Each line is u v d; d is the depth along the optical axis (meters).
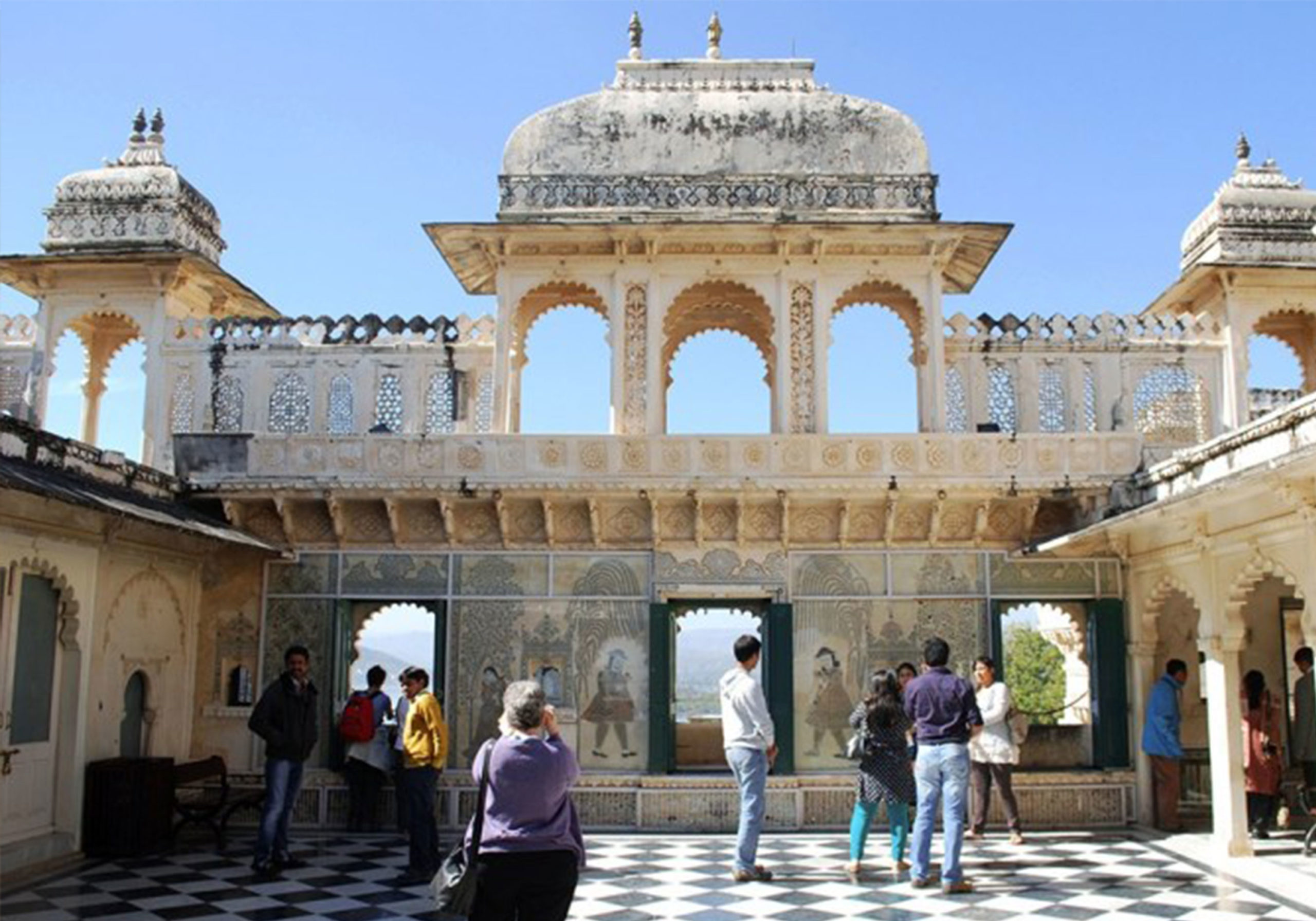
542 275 12.26
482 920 4.71
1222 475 9.64
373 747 11.00
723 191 12.16
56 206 13.05
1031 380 12.55
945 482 11.47
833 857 9.73
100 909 7.76
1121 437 11.75
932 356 12.05
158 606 11.22
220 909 7.78
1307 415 8.39
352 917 7.53
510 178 12.17
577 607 11.82
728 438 11.62
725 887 8.45
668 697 11.63
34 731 9.28
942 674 8.45
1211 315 13.36
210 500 11.82
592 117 12.62
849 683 11.67
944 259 12.13
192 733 11.74
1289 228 13.44
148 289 12.94
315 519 12.00
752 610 11.95
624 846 10.39
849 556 11.87
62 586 9.55
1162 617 12.44
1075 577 11.85
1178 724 11.13
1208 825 11.27
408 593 11.91
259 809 11.45
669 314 13.77
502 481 11.51
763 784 8.75
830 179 12.16
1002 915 7.48
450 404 12.67
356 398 12.68
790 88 12.83
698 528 11.73
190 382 12.80
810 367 12.07
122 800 9.71
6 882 8.57
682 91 12.81
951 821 8.20
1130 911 7.61
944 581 11.86
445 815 11.46
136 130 13.60
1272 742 10.57
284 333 12.82
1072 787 11.46
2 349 13.11
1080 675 16.67
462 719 11.69
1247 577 9.45
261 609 11.93
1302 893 8.12
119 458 10.56
